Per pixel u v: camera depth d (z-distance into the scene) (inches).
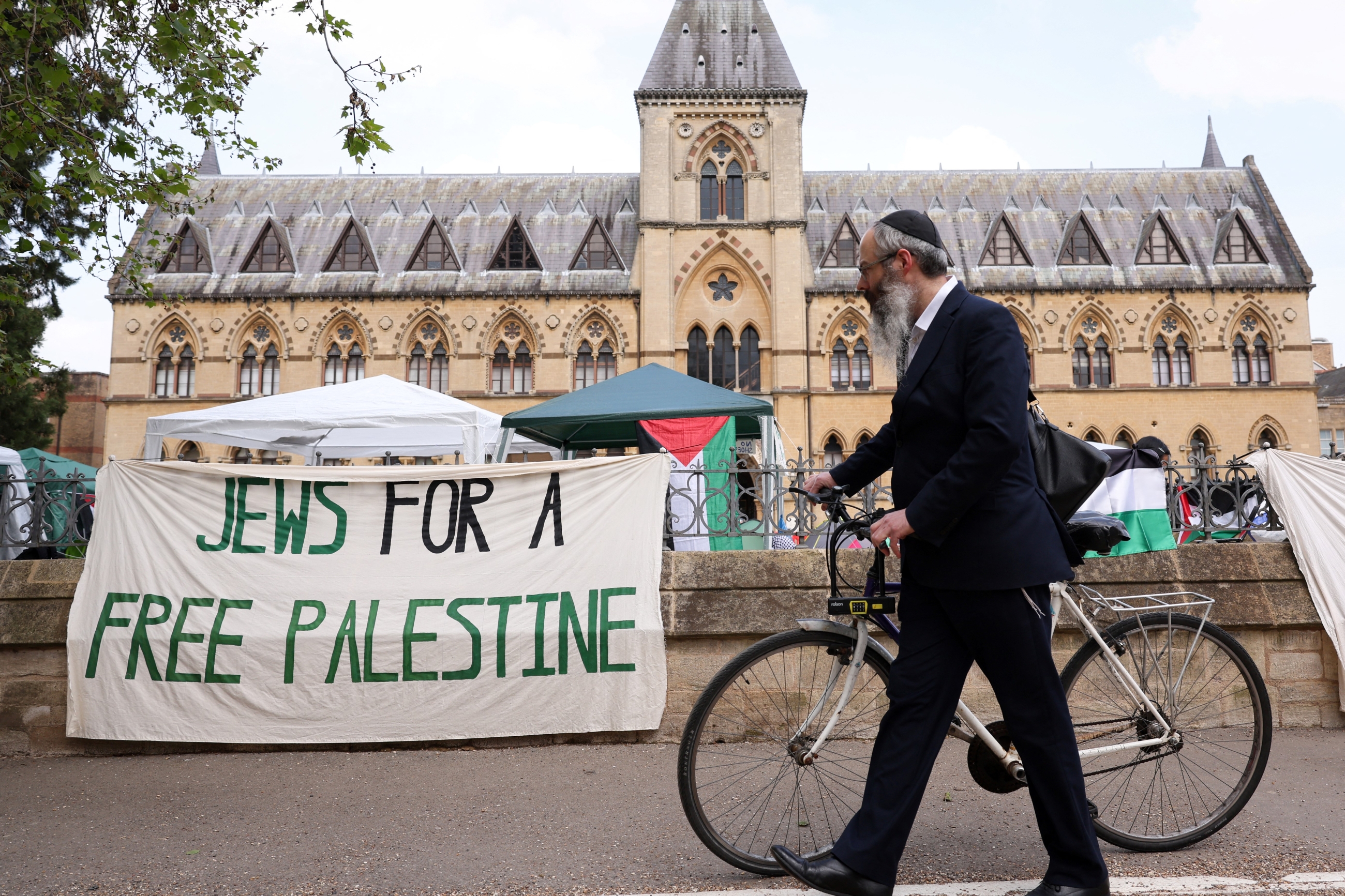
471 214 1643.7
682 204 1519.4
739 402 514.0
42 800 172.7
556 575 219.1
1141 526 312.0
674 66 1553.9
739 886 127.0
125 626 213.5
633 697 213.0
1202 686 149.3
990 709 218.1
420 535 221.5
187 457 1454.2
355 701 210.7
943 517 109.1
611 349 1523.1
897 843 113.0
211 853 142.3
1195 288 1518.2
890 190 1683.1
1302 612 223.1
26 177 295.7
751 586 224.2
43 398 1104.8
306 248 1584.6
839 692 133.5
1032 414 127.8
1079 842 116.3
